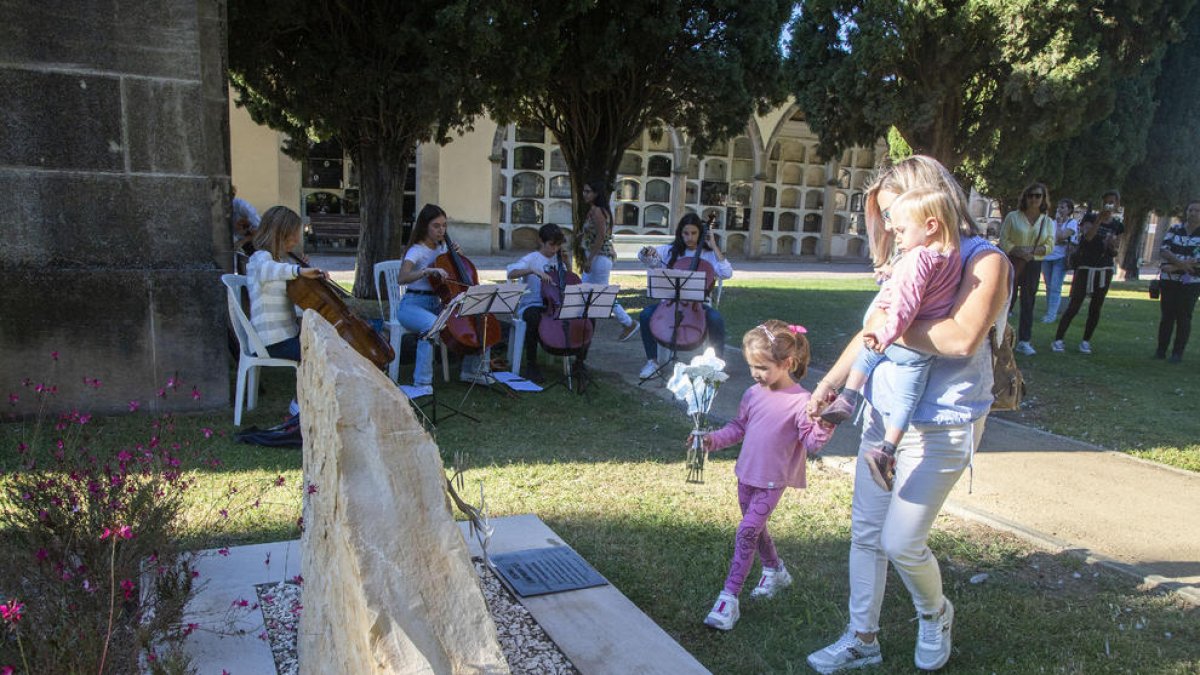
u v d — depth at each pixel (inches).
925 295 97.0
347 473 74.6
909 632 125.6
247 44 365.1
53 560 97.4
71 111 202.5
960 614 131.8
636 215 993.5
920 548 105.8
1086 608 135.1
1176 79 729.6
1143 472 210.1
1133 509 182.1
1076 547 159.6
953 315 96.7
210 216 222.1
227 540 143.6
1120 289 754.8
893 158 723.4
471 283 263.0
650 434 227.3
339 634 77.1
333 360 80.7
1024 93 408.8
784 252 1097.4
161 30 207.0
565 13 406.0
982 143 449.1
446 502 77.9
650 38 462.0
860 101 425.7
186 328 220.4
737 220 1053.2
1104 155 707.4
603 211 365.4
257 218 328.5
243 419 219.8
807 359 129.3
